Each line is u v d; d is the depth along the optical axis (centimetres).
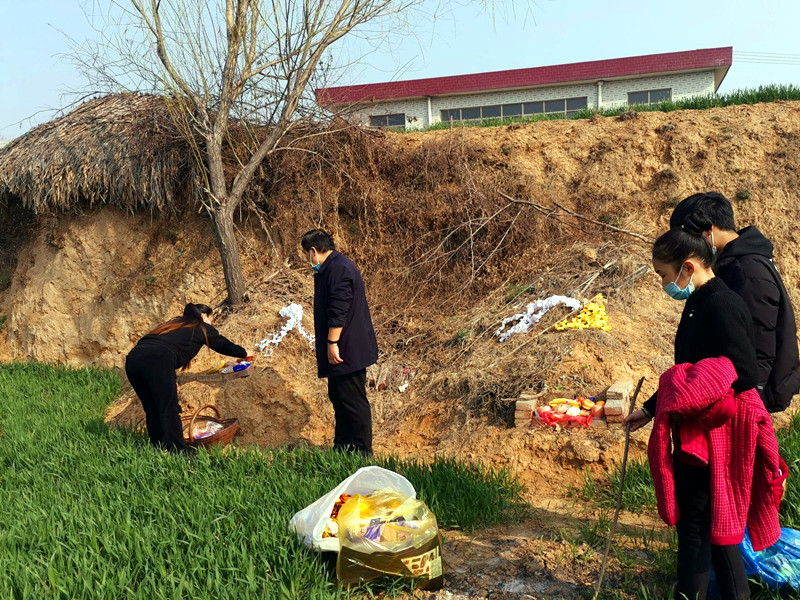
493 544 462
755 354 324
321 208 958
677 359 359
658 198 914
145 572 385
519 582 411
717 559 333
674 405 320
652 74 2430
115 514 457
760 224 870
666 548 429
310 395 745
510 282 865
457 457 613
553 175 962
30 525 442
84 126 973
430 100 2548
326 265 595
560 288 796
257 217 973
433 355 789
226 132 903
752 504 342
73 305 1012
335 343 583
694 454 324
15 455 616
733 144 927
